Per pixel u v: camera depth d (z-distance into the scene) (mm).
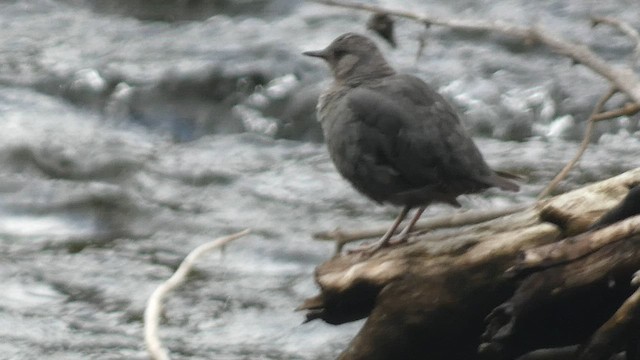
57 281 11367
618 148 14359
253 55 16641
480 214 8094
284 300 10883
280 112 15641
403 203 8266
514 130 15086
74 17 19031
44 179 13906
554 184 8719
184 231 12594
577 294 6504
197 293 11062
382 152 8180
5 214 13070
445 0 18453
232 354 9852
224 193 13531
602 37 16781
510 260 6973
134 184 13758
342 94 8664
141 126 15664
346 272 7309
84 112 15930
